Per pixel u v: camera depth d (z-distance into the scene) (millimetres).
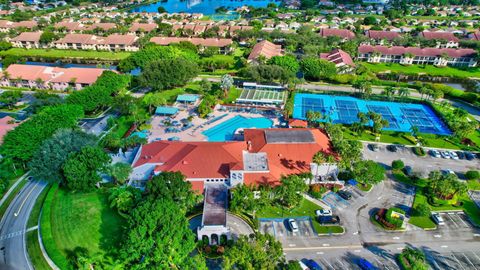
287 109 147125
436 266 80500
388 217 91250
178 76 168375
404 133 137625
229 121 146000
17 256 82312
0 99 150250
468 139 133250
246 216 93000
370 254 83500
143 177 103000
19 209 97000
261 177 97938
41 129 115375
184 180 97750
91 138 111250
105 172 99375
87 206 94938
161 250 71688
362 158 121125
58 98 149875
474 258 82875
